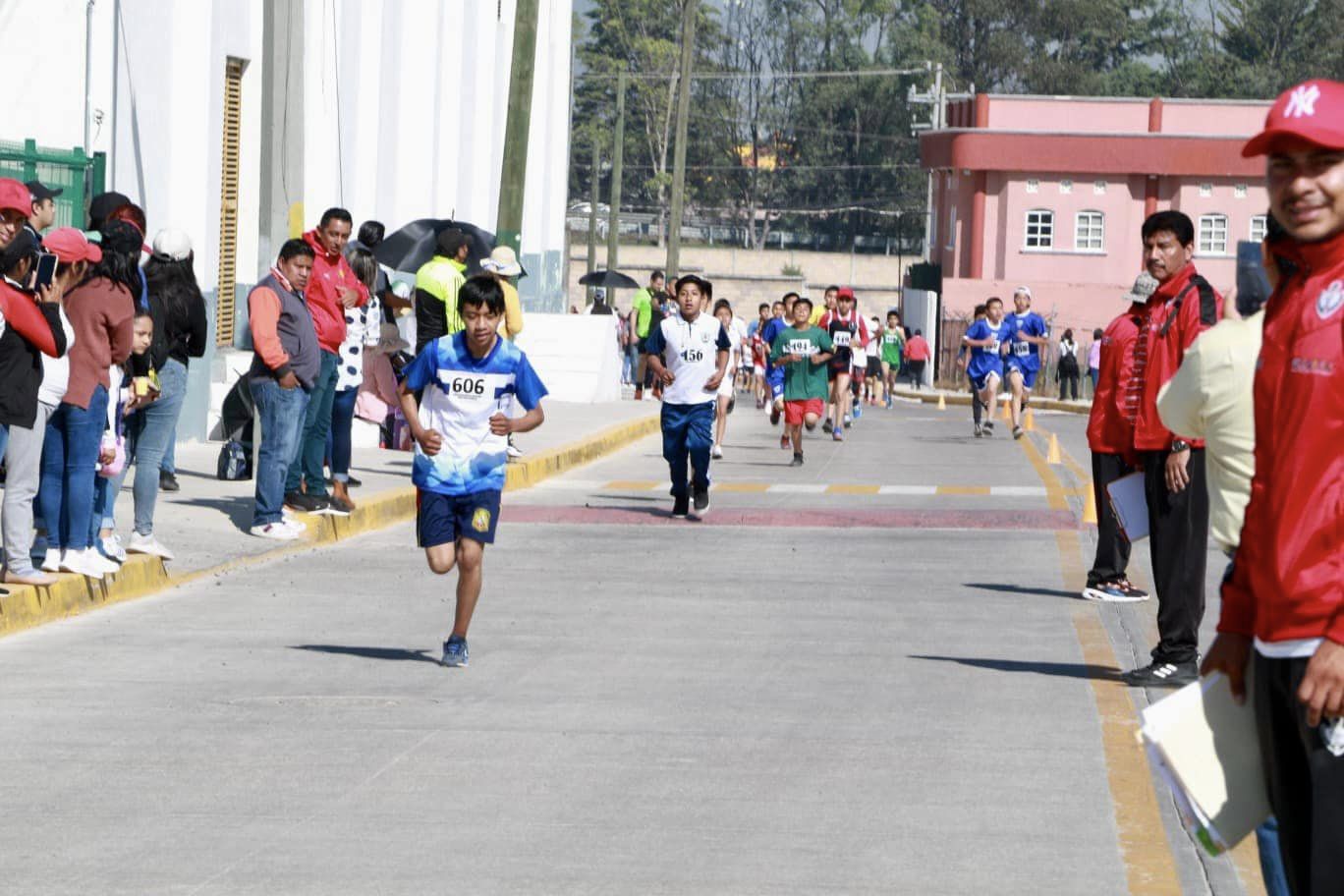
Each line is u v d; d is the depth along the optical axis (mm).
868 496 34594
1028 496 34812
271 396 25531
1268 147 7703
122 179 34375
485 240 40219
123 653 18438
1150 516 17422
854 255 166500
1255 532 7988
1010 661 18516
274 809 12820
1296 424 7781
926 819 12641
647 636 19812
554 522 30109
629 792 13305
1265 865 9062
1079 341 112875
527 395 17953
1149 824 12531
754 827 12414
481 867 11500
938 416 70875
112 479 21594
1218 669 8234
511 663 18188
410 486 31281
